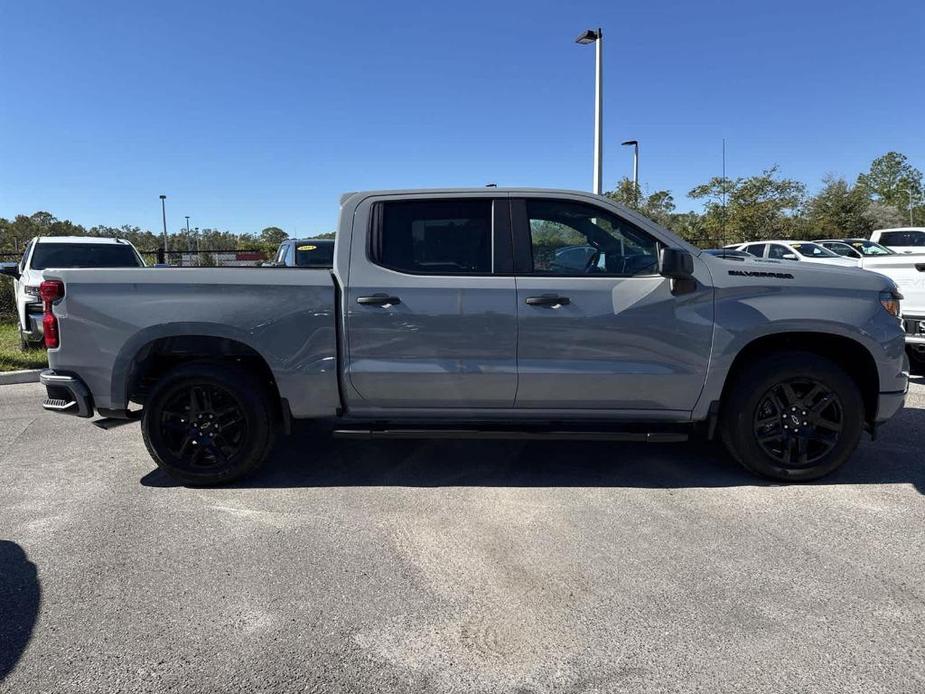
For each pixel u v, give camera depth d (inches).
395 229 174.9
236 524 156.3
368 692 97.4
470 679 100.1
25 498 173.9
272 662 104.4
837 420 174.1
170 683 99.5
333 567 134.8
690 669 101.5
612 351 170.6
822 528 150.1
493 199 175.8
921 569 131.1
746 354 180.7
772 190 1232.2
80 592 125.9
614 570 132.1
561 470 191.8
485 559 137.6
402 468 194.7
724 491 173.6
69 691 97.7
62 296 173.0
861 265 320.8
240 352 177.0
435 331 170.4
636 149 1122.7
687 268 159.9
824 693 95.8
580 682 99.0
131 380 175.5
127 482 185.9
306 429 235.5
